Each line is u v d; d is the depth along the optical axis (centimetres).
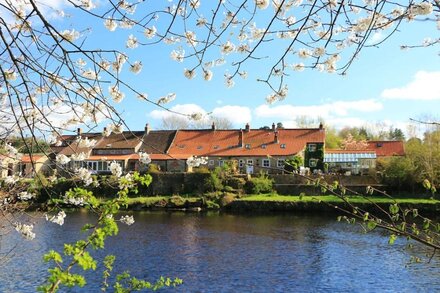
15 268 1725
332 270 1862
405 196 4031
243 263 2003
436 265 1872
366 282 1675
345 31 434
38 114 459
